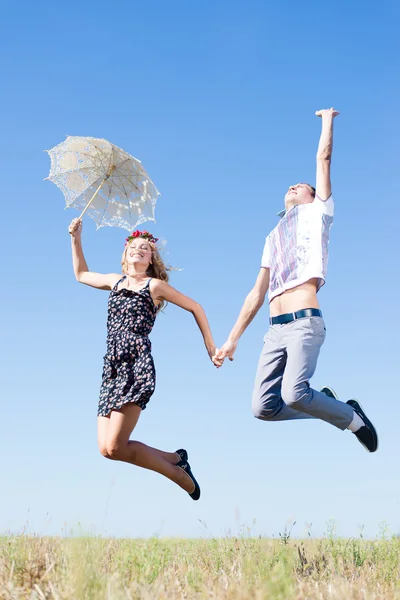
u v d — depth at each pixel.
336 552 4.63
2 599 2.98
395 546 4.59
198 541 5.46
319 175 5.21
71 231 5.70
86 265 5.70
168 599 3.04
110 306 5.08
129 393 4.74
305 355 4.93
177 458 5.22
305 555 4.51
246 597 2.98
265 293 5.58
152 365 4.83
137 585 3.18
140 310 5.00
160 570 3.70
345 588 3.30
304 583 3.50
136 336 4.91
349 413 5.24
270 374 5.22
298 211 5.24
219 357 5.33
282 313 5.11
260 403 5.29
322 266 5.05
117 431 4.72
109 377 4.90
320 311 5.05
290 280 5.08
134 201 5.95
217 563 4.20
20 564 3.60
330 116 5.22
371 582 3.80
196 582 3.34
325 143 5.20
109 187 5.98
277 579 3.02
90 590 3.04
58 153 5.92
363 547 4.81
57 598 2.96
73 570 3.20
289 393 4.95
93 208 6.01
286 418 5.40
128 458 4.85
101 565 3.57
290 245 5.17
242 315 5.60
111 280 5.38
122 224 6.02
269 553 4.27
